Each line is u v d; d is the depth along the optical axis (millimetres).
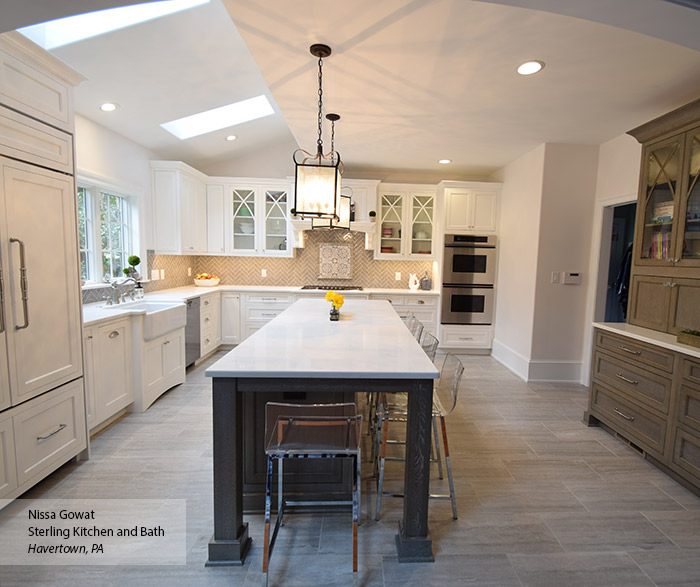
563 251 3957
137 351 3062
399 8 1814
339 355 1810
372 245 5309
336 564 1632
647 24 1451
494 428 2969
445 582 1541
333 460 1985
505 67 2361
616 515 1970
